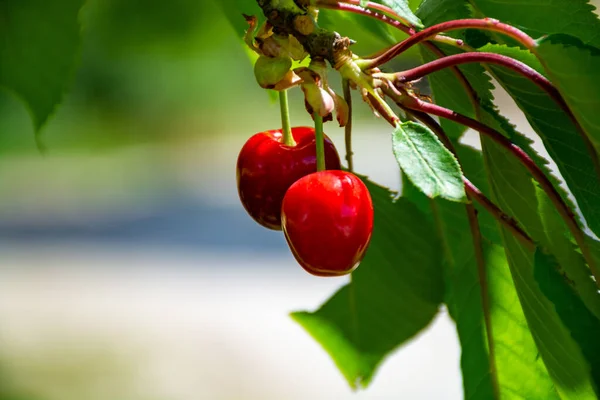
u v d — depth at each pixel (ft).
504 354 1.47
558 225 1.37
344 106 1.34
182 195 12.29
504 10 1.39
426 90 1.46
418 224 1.55
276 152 1.43
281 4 1.33
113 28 5.31
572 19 1.38
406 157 1.27
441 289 1.59
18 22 1.35
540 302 1.36
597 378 1.29
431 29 1.32
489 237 1.51
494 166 1.39
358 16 1.60
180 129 14.58
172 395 5.46
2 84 1.35
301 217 1.35
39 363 5.91
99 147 13.87
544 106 1.35
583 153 1.34
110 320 6.97
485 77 1.38
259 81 1.34
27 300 7.52
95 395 5.32
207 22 5.24
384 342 1.64
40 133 1.36
